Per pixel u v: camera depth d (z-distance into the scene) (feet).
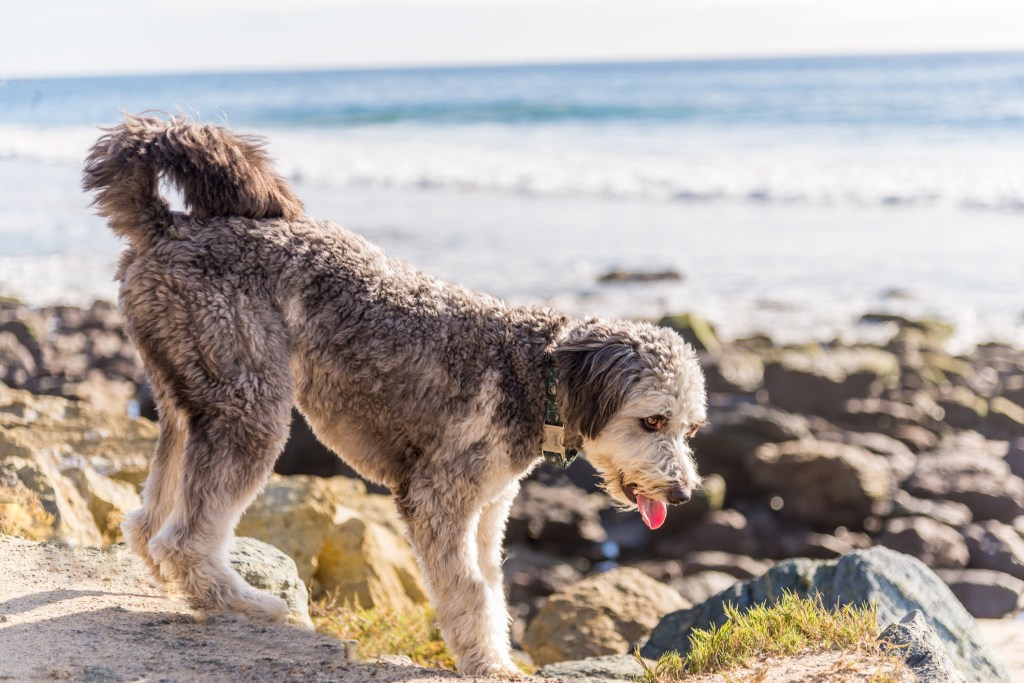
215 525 12.50
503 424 13.17
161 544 12.46
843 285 64.59
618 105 164.35
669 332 14.06
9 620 11.91
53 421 23.18
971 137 111.55
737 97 173.58
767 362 50.42
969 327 57.67
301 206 14.17
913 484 41.06
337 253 13.21
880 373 49.06
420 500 13.00
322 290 12.95
